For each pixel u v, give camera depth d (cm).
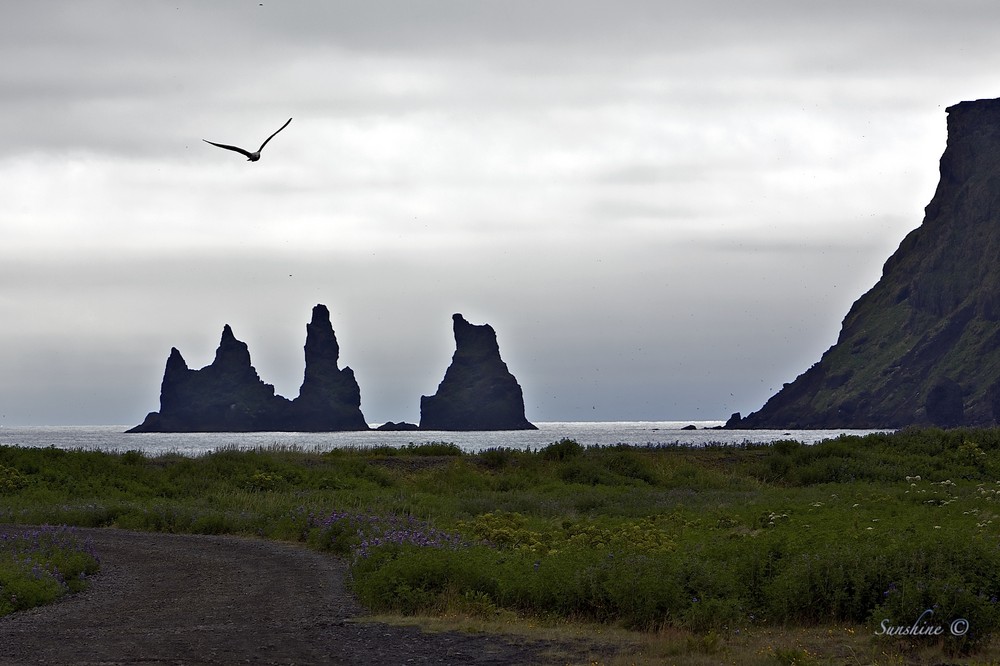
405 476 6656
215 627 2294
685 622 2133
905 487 5544
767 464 6875
